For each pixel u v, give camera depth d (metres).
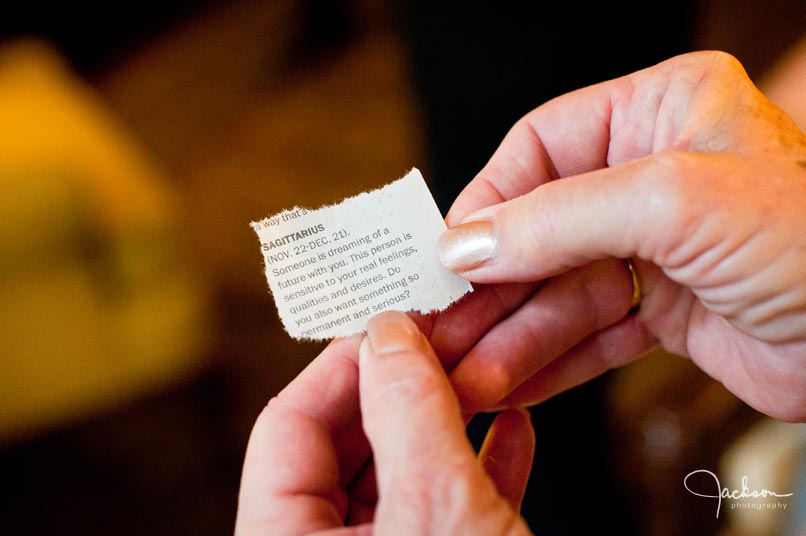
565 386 0.34
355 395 0.29
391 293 0.29
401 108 0.75
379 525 0.25
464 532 0.25
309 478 0.28
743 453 0.40
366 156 0.71
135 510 0.50
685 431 0.41
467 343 0.31
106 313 0.41
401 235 0.29
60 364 0.40
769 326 0.28
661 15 0.35
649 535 0.42
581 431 0.41
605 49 0.35
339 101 0.76
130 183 0.44
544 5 0.34
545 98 0.36
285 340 0.57
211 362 0.54
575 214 0.27
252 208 0.67
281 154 0.72
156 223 0.44
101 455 0.52
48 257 0.40
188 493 0.51
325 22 0.82
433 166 0.39
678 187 0.26
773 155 0.27
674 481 0.41
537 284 0.31
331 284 0.29
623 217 0.27
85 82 0.80
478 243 0.28
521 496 0.31
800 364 0.29
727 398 0.41
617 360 0.34
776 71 0.45
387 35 0.82
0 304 0.39
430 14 0.35
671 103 0.30
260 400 0.54
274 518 0.27
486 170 0.32
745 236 0.26
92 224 0.41
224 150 0.73
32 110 0.43
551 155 0.32
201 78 0.81
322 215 0.29
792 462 0.39
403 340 0.27
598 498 0.42
